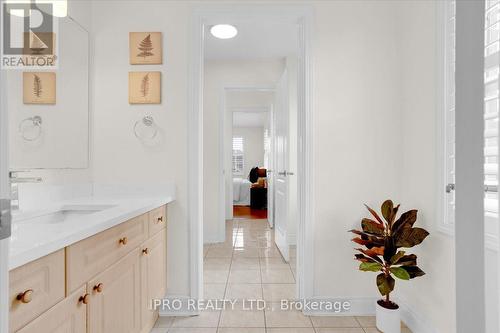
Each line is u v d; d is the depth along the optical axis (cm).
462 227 56
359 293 201
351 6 199
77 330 94
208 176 372
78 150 183
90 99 196
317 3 199
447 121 157
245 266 290
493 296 109
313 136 199
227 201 533
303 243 201
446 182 157
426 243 172
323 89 200
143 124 199
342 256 200
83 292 98
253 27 279
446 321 154
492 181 117
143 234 154
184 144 200
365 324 188
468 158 55
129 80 199
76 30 180
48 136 158
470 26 55
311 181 199
